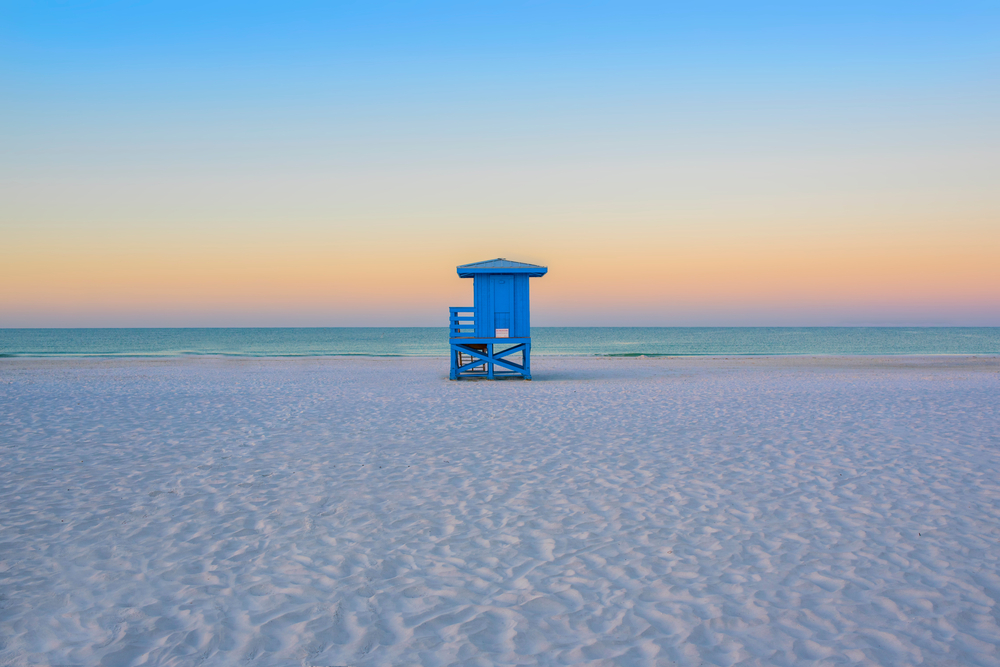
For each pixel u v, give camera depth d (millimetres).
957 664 3121
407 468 7129
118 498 5965
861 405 12156
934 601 3805
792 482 6484
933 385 16328
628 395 14078
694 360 29516
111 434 9188
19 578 4168
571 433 9211
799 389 15359
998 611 3672
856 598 3854
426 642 3352
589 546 4762
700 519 5355
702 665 3115
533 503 5828
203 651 3246
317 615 3660
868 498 5910
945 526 5121
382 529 5148
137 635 3412
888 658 3174
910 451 7887
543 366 25250
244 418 10727
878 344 65750
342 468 7133
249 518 5410
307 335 123188
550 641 3363
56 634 3426
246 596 3912
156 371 21906
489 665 3123
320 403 12773
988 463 7230
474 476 6777
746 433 9156
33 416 10867
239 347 60938
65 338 98812
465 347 20266
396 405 12438
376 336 114375
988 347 57156
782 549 4664
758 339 84062
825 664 3123
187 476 6773
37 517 5410
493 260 19109
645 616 3646
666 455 7738
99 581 4129
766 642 3340
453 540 4906
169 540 4887
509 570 4324
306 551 4672
